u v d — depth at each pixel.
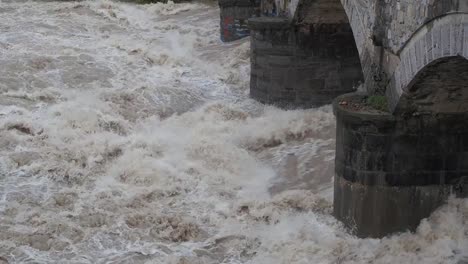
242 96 35.03
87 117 30.39
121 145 28.36
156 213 23.25
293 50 32.69
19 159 26.45
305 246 21.05
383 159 20.98
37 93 32.56
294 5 31.88
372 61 22.95
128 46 41.09
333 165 26.38
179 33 45.50
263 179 26.28
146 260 20.56
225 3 42.78
